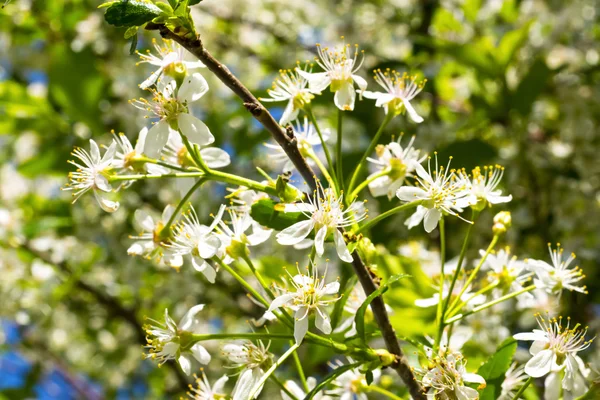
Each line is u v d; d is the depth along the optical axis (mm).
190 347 398
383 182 432
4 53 744
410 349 474
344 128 656
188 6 383
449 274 450
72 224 713
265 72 786
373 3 769
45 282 712
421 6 744
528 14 695
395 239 576
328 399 426
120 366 841
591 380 409
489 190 417
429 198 404
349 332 425
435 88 662
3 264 711
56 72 651
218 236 401
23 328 806
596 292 571
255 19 797
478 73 619
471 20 708
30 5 712
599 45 675
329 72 417
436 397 393
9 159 809
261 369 407
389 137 621
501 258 438
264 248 645
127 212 701
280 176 395
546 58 651
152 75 398
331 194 396
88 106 659
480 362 476
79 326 788
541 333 399
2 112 682
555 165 607
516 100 601
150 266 700
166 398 799
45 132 694
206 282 687
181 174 405
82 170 411
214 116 663
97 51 721
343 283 510
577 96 633
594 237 583
